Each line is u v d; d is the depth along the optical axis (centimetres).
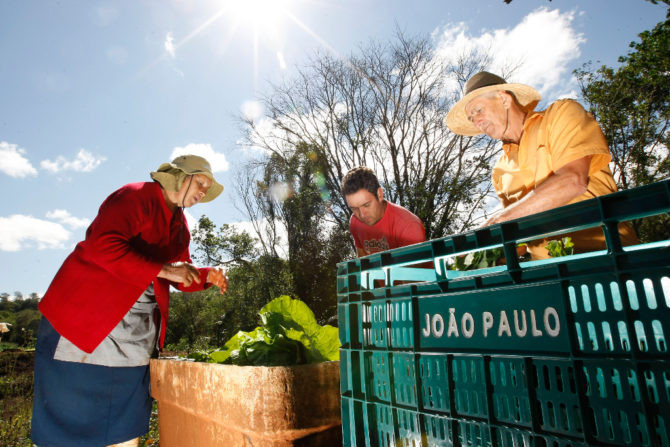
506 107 194
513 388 70
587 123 158
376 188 232
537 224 70
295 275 1775
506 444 70
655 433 53
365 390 97
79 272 179
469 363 77
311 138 1973
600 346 60
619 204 60
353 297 105
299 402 114
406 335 90
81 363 178
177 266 187
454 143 1686
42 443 173
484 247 78
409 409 87
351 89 1917
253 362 142
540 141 175
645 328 56
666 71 1295
